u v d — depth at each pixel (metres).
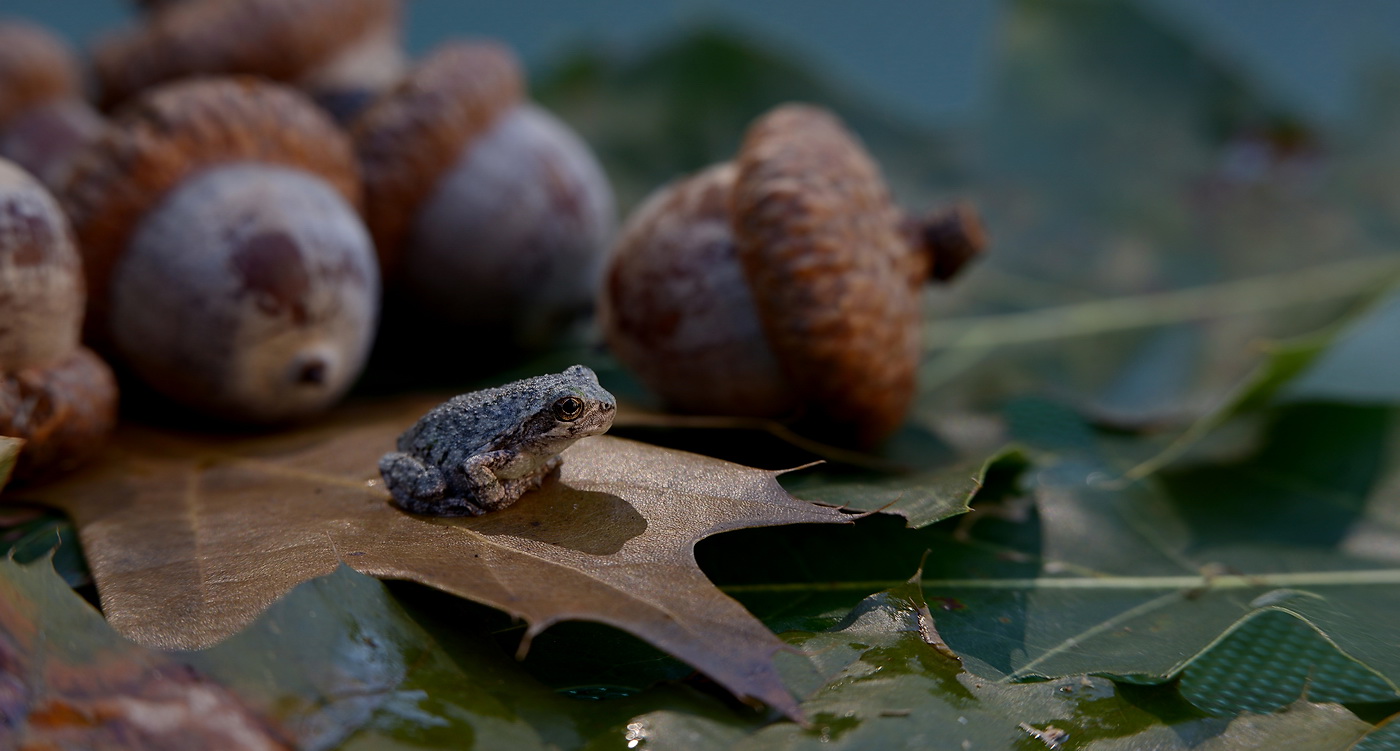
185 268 0.22
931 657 0.20
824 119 0.23
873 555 0.21
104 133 0.22
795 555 0.21
